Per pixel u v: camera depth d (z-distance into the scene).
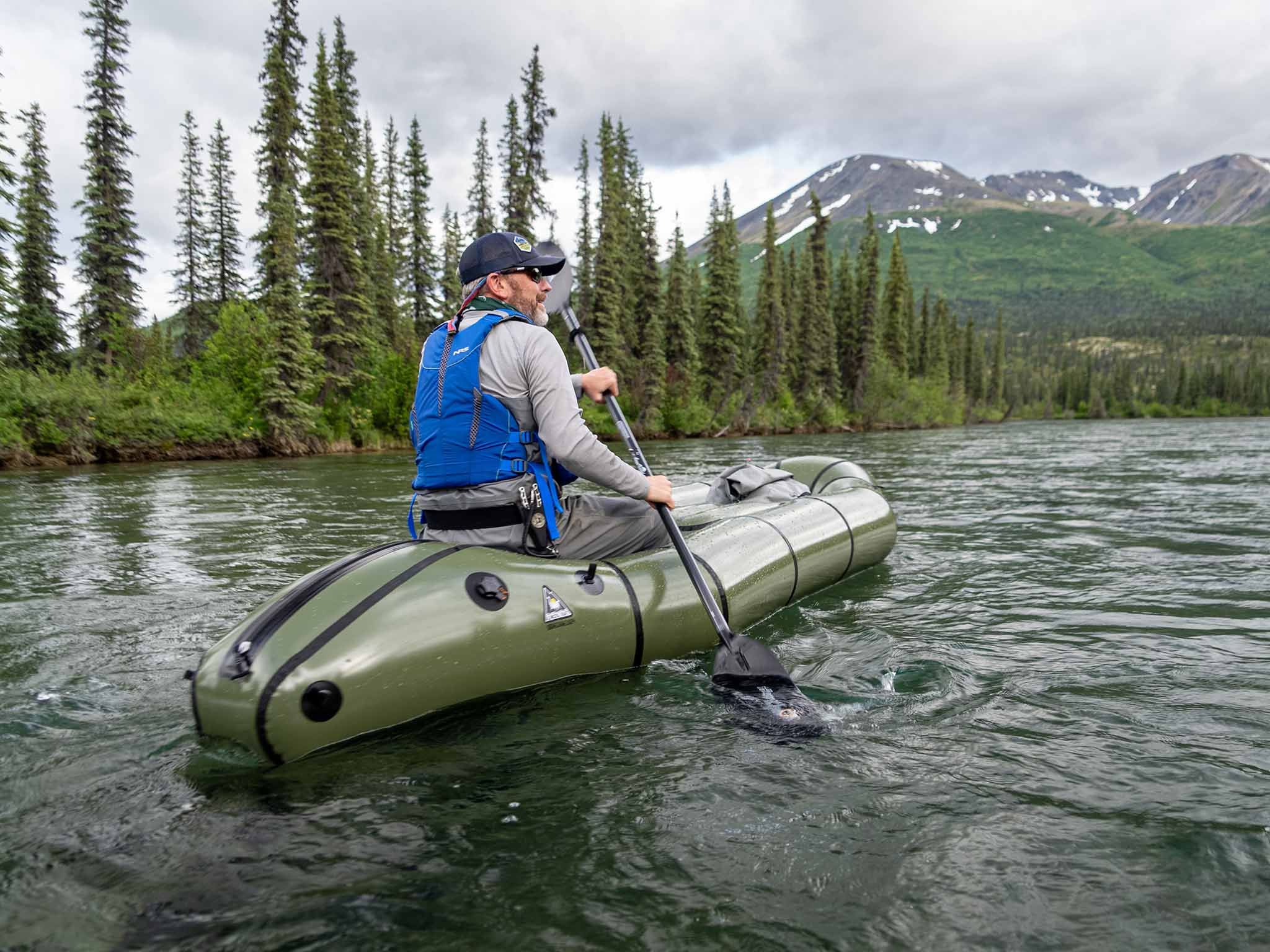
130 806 1.72
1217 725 2.14
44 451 15.40
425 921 1.32
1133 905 1.35
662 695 2.38
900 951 1.24
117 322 24.94
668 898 1.38
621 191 39.81
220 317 21.61
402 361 24.27
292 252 21.20
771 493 4.02
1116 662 2.68
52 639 2.98
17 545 5.07
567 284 3.41
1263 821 1.63
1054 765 1.90
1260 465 11.78
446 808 1.71
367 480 10.76
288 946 1.25
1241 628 3.08
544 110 29.31
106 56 25.36
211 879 1.44
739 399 39.88
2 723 2.17
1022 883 1.42
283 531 5.65
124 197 25.89
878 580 4.00
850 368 50.81
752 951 1.24
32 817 1.67
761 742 2.05
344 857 1.52
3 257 16.75
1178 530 5.45
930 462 13.14
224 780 1.84
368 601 2.11
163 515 6.67
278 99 25.41
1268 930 1.28
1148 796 1.74
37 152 27.36
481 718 2.20
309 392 22.31
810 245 45.09
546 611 2.37
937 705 2.31
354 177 29.39
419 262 34.06
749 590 3.05
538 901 1.37
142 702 2.35
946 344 71.62
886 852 1.52
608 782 1.83
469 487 2.45
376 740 2.04
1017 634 3.02
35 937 1.27
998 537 5.22
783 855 1.52
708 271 39.44
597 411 29.23
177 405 18.77
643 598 2.65
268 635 1.98
